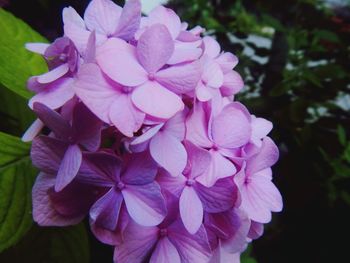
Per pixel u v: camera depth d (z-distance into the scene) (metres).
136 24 0.15
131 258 0.14
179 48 0.15
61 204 0.14
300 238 0.48
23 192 0.17
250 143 0.16
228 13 0.54
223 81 0.18
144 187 0.14
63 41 0.15
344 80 0.47
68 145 0.14
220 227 0.15
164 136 0.14
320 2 0.51
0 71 0.19
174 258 0.15
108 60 0.13
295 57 0.44
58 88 0.14
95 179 0.14
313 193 0.47
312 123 0.48
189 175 0.14
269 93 0.45
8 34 0.21
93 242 0.23
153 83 0.14
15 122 0.21
